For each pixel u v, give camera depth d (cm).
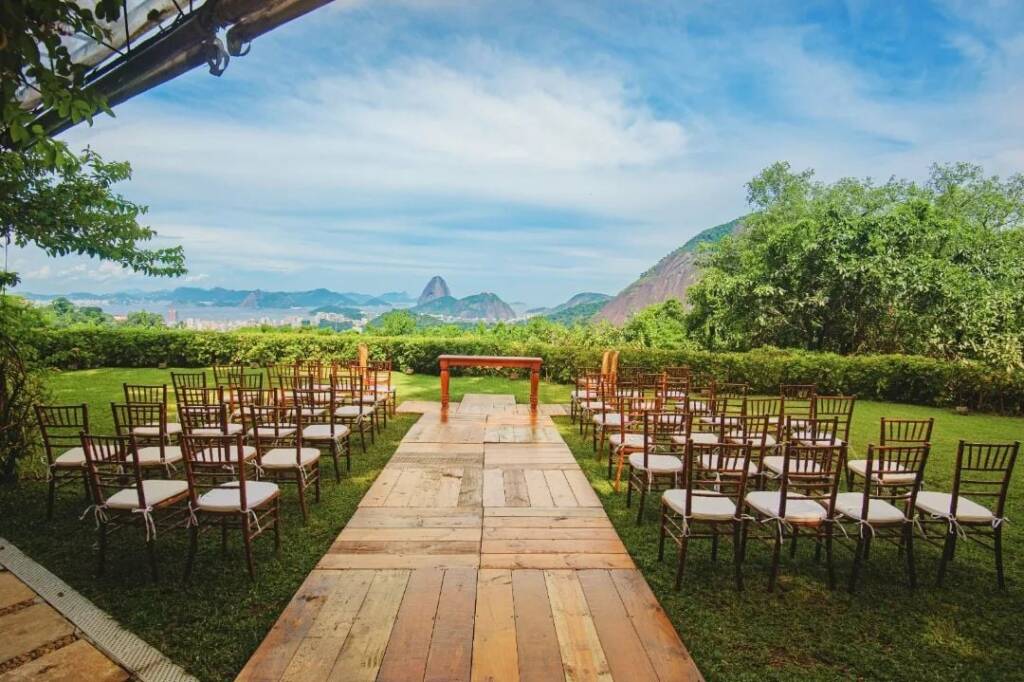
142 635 302
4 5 223
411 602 334
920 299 1345
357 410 691
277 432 532
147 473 536
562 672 273
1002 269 1497
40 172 550
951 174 1870
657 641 300
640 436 576
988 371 1029
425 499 510
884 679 280
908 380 1123
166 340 1468
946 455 704
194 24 313
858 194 1855
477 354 1414
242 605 333
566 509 488
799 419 518
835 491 361
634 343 1499
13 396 538
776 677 278
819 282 1502
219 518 437
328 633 301
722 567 393
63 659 280
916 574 390
